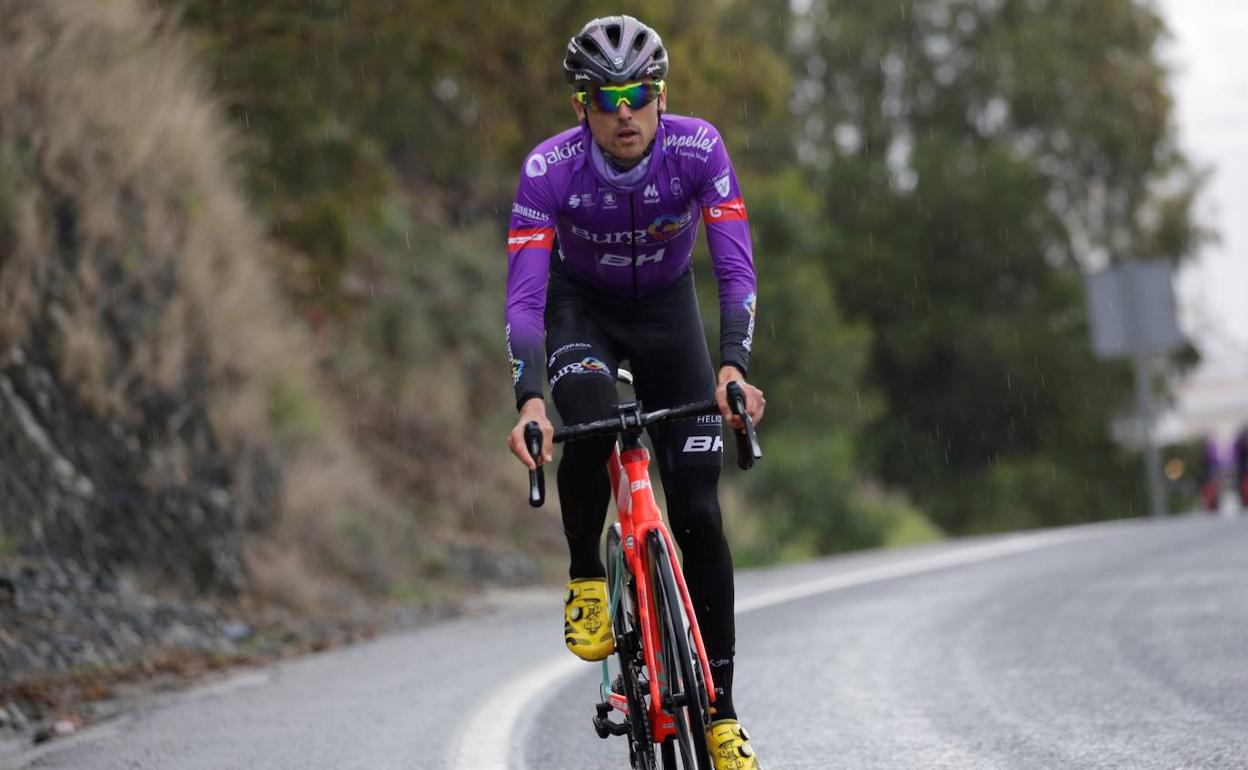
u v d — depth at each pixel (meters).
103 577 19.25
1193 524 34.69
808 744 11.46
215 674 17.12
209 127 25.86
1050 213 75.31
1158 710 12.02
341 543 24.27
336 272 30.05
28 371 20.23
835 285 72.12
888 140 80.06
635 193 9.50
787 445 44.16
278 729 13.00
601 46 9.11
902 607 20.34
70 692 15.60
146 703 15.23
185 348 22.77
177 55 26.06
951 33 79.38
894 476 74.31
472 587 26.47
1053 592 21.06
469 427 34.19
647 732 9.36
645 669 9.27
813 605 21.34
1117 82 79.31
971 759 10.66
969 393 74.81
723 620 9.30
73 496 19.80
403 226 37.59
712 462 9.58
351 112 30.92
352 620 21.50
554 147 9.59
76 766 11.81
